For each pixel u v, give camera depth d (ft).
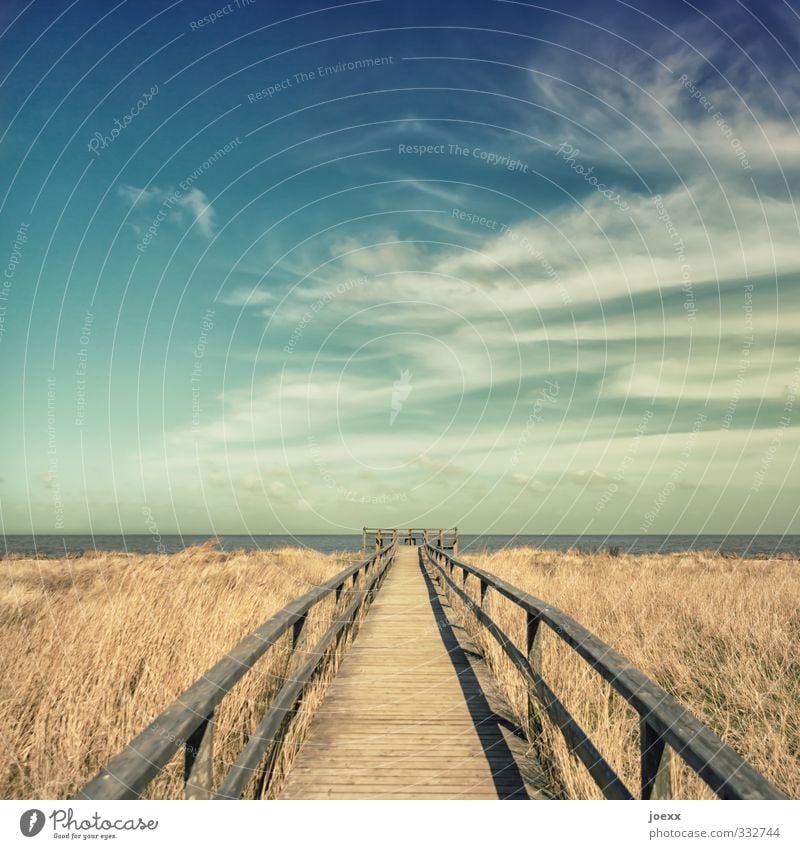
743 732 14.46
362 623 27.71
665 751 7.04
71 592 22.98
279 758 11.47
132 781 5.05
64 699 13.33
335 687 17.48
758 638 20.97
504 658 18.71
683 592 28.22
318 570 50.37
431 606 33.14
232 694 13.87
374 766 12.12
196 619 17.85
